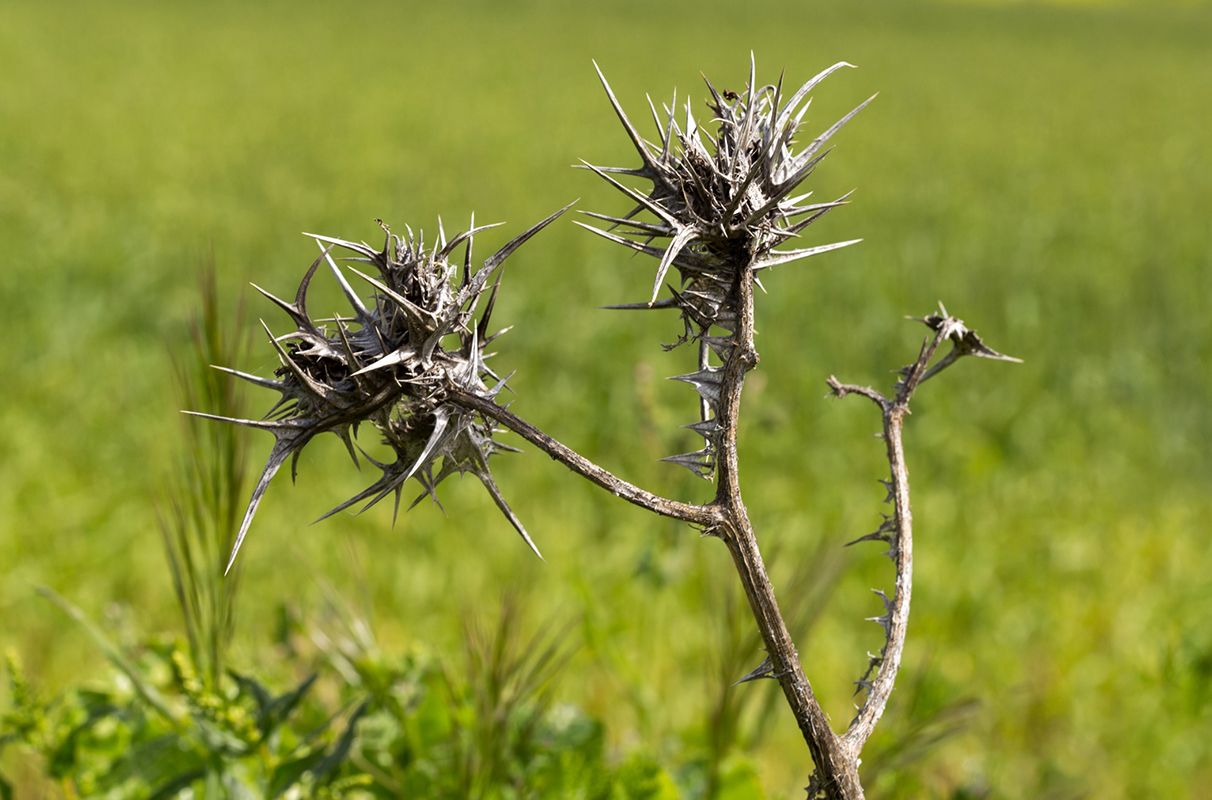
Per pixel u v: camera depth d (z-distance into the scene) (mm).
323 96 26297
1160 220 14781
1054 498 6715
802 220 1394
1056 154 20562
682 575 4602
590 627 3662
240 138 19688
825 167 18047
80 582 5062
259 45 38750
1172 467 7395
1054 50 49594
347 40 42656
